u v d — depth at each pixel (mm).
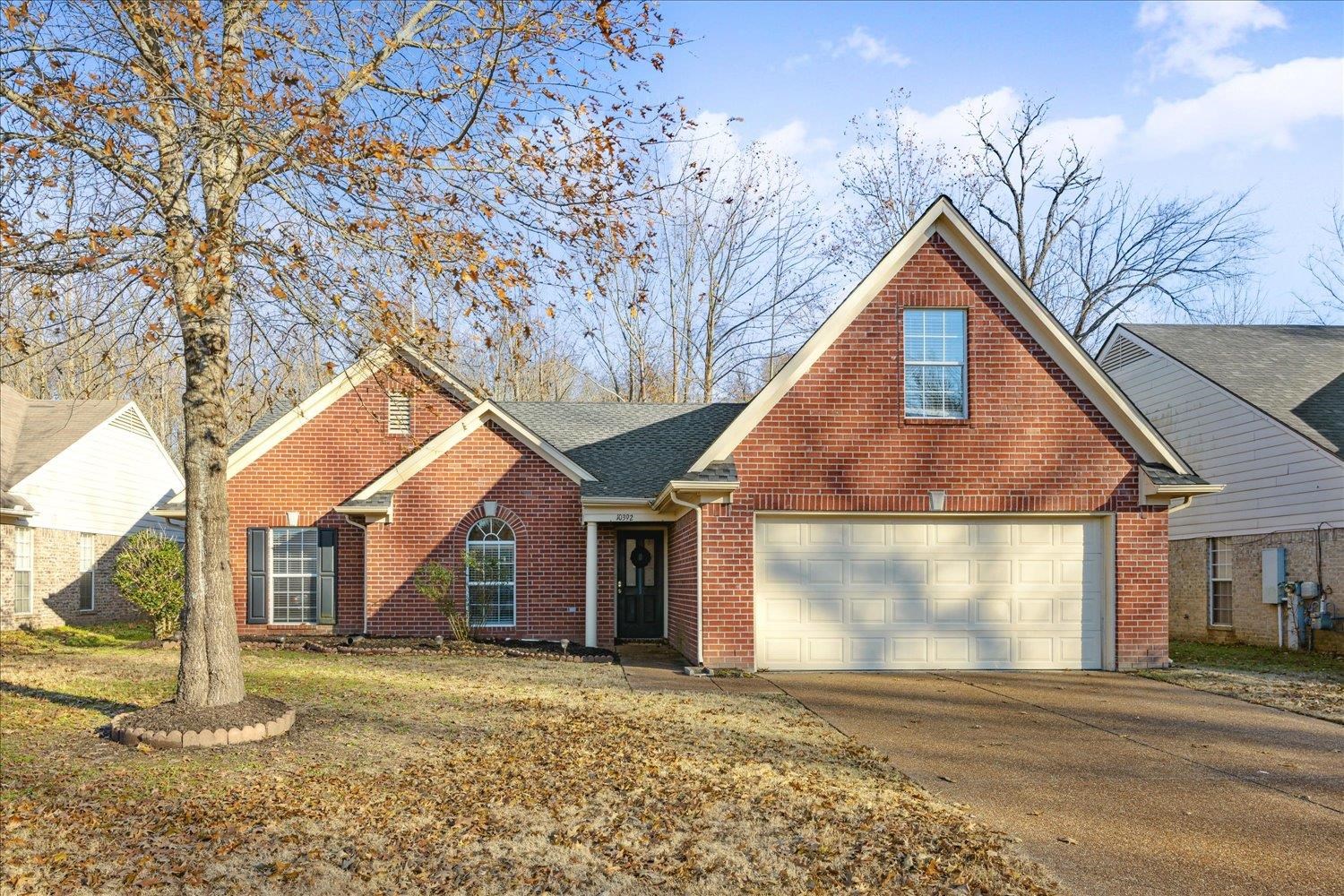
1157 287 35875
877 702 12562
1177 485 15156
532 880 6219
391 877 6258
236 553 20516
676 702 12281
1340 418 19547
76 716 11266
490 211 10523
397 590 19531
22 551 23125
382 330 10664
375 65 10375
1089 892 6094
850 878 6258
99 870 6344
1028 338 15523
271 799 7820
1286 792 8406
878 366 15414
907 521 15617
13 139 9391
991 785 8539
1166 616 15461
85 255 9414
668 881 6219
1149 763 9367
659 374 38375
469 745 9734
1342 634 18016
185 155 9852
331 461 20828
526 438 19734
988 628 15562
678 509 17312
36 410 27469
